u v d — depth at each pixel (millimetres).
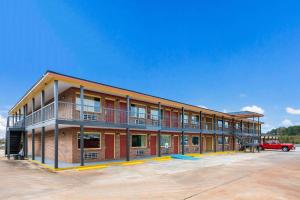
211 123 32875
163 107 26734
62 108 19844
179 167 16406
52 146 21641
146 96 21859
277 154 30422
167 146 26703
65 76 15914
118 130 21359
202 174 13469
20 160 21172
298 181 11547
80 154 17312
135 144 22922
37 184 10633
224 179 11984
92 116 19562
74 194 8836
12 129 22734
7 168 15734
